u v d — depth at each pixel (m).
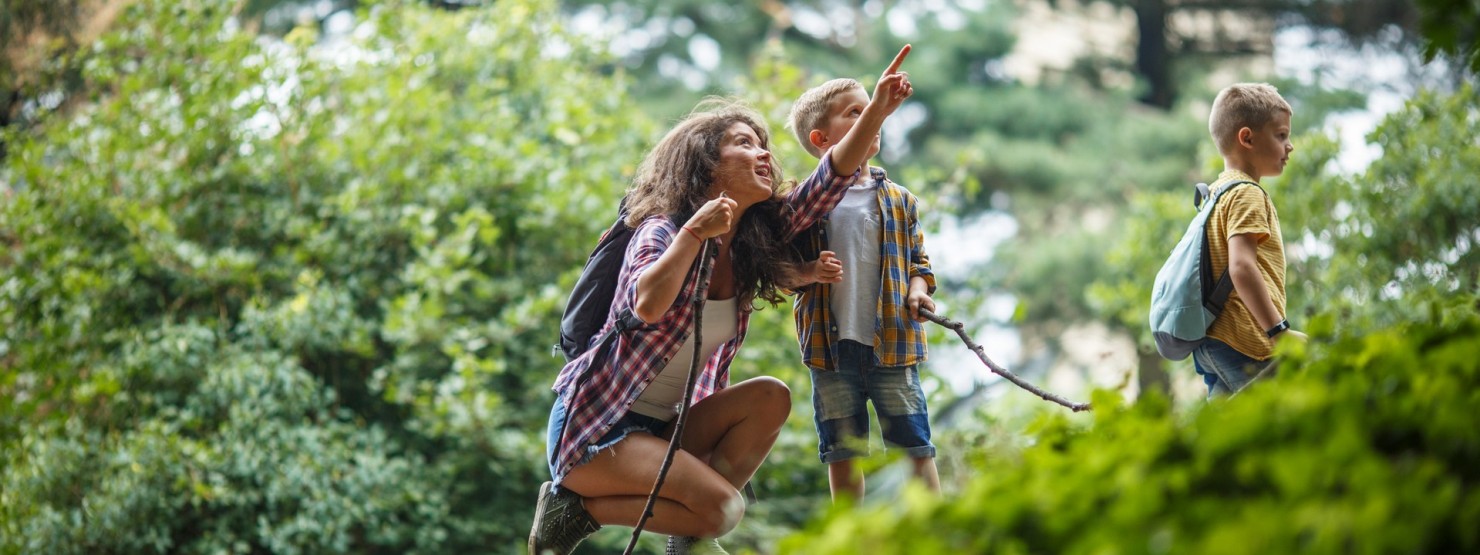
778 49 8.72
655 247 3.03
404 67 8.97
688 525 3.08
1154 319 3.51
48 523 7.39
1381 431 1.47
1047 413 1.85
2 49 9.18
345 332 8.27
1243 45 20.17
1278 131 3.52
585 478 3.12
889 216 3.47
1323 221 7.59
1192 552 1.16
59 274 7.84
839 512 1.45
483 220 8.02
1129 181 18.08
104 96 8.98
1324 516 1.14
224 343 8.06
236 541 7.96
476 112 9.14
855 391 3.37
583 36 10.10
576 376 3.11
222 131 8.61
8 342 7.94
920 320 3.43
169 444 7.50
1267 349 3.32
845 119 3.60
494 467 8.28
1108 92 19.97
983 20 19.22
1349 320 6.87
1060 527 1.31
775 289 3.22
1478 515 1.16
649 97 18.67
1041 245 17.30
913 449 3.32
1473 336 1.76
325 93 8.91
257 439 7.77
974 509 1.38
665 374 3.17
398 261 8.82
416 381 8.59
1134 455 1.44
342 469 7.88
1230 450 1.39
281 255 8.63
